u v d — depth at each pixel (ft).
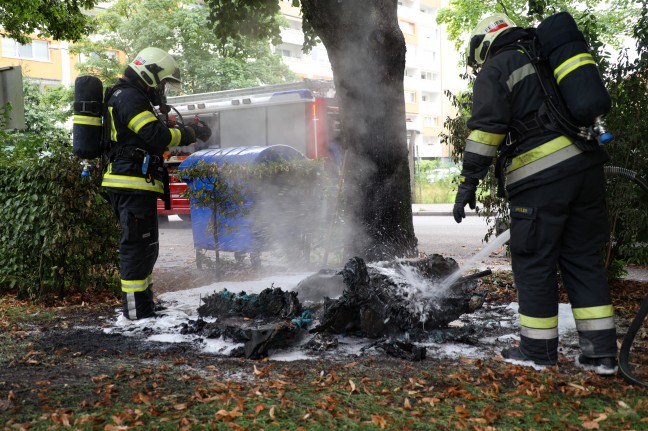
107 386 10.62
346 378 11.39
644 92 19.81
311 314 15.12
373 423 9.18
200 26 83.87
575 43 11.41
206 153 27.53
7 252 20.51
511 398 10.26
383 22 21.70
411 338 14.11
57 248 19.83
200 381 11.13
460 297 14.58
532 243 11.84
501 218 22.21
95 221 20.58
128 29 84.48
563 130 11.47
